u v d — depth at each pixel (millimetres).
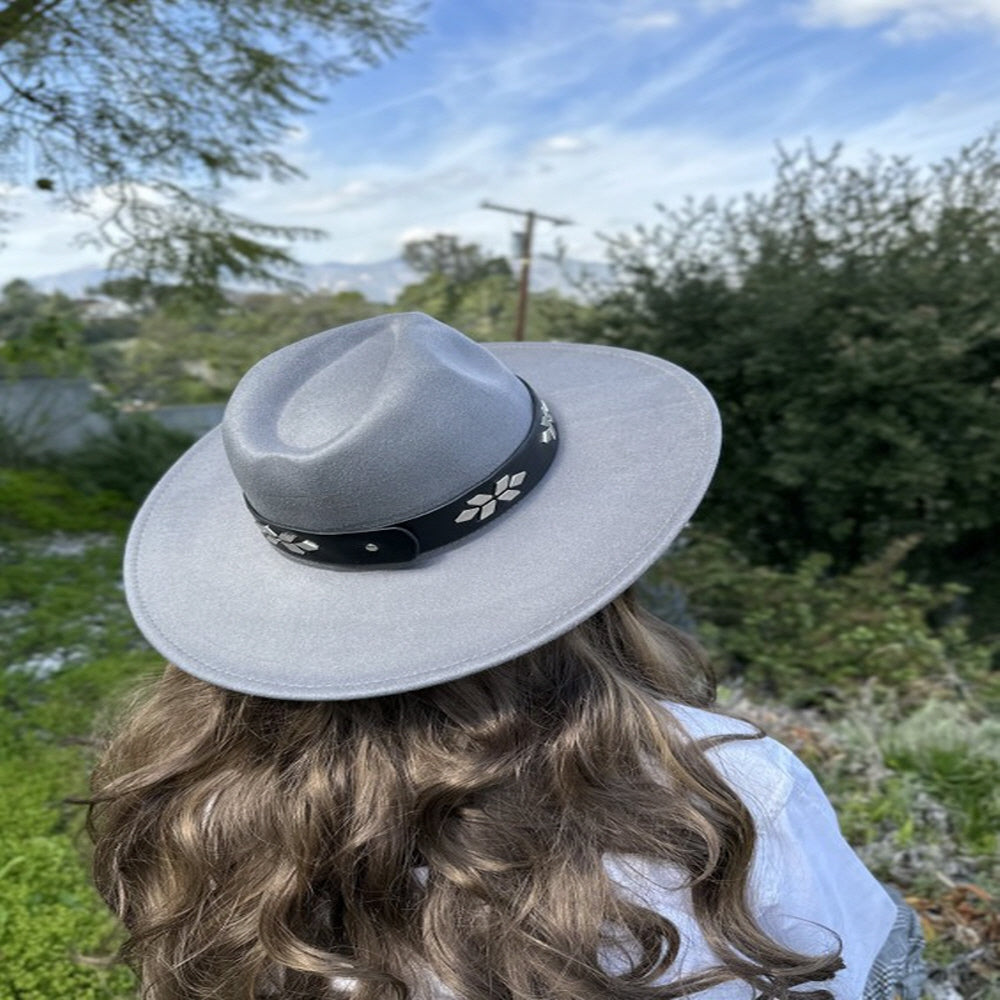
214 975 830
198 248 9359
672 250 7758
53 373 10789
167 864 867
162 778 877
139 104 8125
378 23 8070
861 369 6445
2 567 6594
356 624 841
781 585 5570
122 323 14250
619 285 8039
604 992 729
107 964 1395
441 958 736
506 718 787
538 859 750
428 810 761
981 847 2574
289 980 812
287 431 870
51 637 4953
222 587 943
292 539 858
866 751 3158
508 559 848
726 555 6914
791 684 4465
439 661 781
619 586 807
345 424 850
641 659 922
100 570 6719
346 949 787
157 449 11172
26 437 11062
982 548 7379
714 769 806
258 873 803
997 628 6824
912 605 5504
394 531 816
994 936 2189
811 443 6973
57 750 3400
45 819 2826
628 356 1165
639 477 913
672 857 765
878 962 1112
